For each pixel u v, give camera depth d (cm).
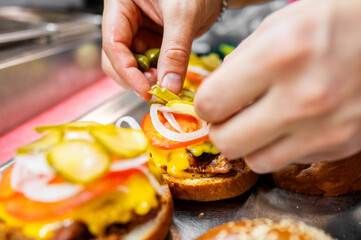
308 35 20
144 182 25
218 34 75
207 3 40
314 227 28
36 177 24
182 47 36
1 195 25
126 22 40
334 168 32
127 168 24
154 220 26
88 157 23
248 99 22
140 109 46
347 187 33
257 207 32
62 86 60
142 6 41
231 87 22
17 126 50
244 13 79
